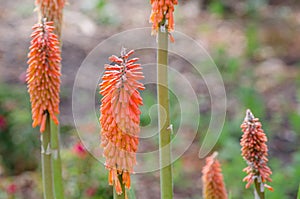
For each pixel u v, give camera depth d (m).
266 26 15.77
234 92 11.66
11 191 8.09
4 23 14.66
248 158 3.71
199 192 9.03
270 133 10.58
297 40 14.89
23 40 13.71
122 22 15.42
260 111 10.56
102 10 15.52
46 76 3.54
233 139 9.93
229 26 15.62
